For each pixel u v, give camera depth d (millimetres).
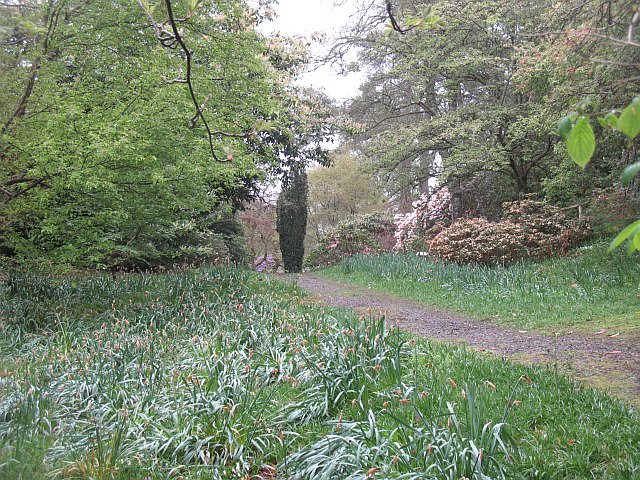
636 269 9820
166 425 4047
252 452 3764
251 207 26281
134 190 7965
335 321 6816
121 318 7867
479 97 15984
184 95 7336
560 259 12484
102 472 3213
